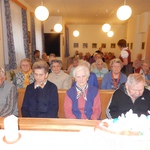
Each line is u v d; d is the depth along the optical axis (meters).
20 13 4.24
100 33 9.28
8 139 0.93
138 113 1.49
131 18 7.36
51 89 1.73
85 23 8.98
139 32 6.44
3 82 1.66
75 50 9.48
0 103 1.64
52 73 2.55
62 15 6.73
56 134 1.01
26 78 2.61
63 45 7.60
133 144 0.72
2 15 3.23
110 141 0.75
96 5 5.05
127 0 4.46
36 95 1.70
